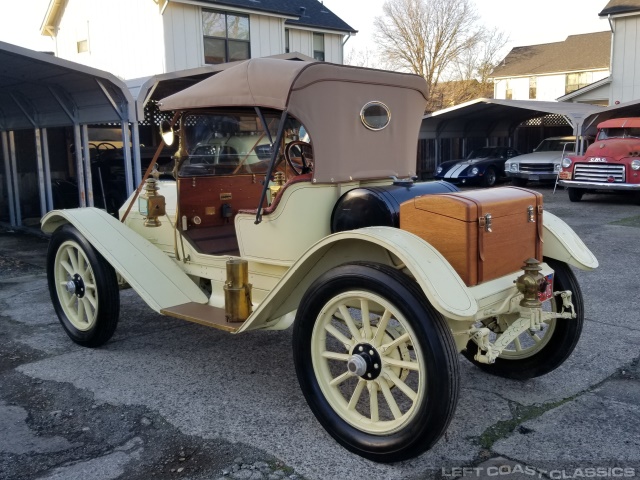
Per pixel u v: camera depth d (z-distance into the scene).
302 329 2.97
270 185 4.17
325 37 20.58
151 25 15.80
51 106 9.50
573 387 3.58
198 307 3.75
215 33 16.70
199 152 4.15
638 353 4.10
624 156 12.35
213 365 4.01
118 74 17.00
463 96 35.69
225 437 3.03
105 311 4.18
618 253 7.51
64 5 18.23
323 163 3.23
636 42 19.23
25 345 4.50
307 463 2.78
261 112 3.69
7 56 7.05
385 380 2.80
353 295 2.78
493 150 19.20
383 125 3.50
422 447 2.61
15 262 7.79
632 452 2.83
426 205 2.86
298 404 3.40
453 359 2.53
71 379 3.81
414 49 34.62
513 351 3.66
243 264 3.35
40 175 10.17
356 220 3.17
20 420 3.25
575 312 3.41
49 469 2.76
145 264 4.02
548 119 22.33
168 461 2.82
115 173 11.39
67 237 4.33
